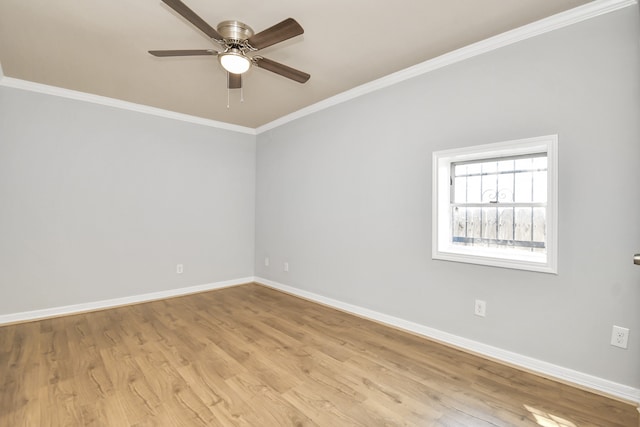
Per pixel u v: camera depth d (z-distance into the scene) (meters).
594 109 1.97
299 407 1.81
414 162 2.87
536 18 2.12
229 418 1.71
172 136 4.12
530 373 2.18
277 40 1.99
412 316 2.89
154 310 3.54
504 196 2.48
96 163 3.58
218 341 2.69
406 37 2.36
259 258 4.84
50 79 3.12
